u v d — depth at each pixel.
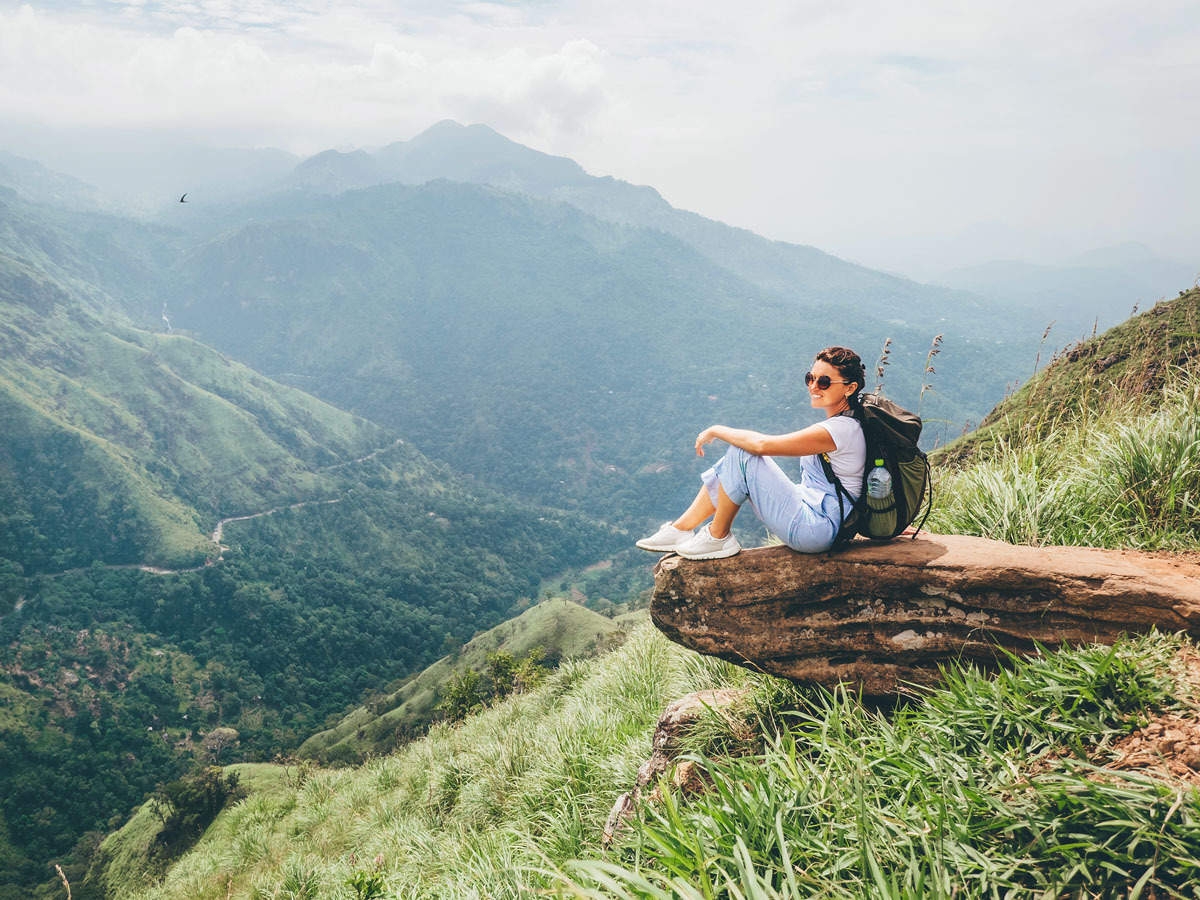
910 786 2.33
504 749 6.98
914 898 1.90
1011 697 2.56
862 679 3.34
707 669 4.81
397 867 6.54
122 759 110.25
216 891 9.98
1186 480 4.07
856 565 3.34
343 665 156.12
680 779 3.54
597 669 9.16
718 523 3.61
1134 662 2.49
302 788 13.42
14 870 85.12
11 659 131.12
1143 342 9.07
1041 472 5.07
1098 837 1.98
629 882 2.08
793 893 1.95
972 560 3.14
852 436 3.25
